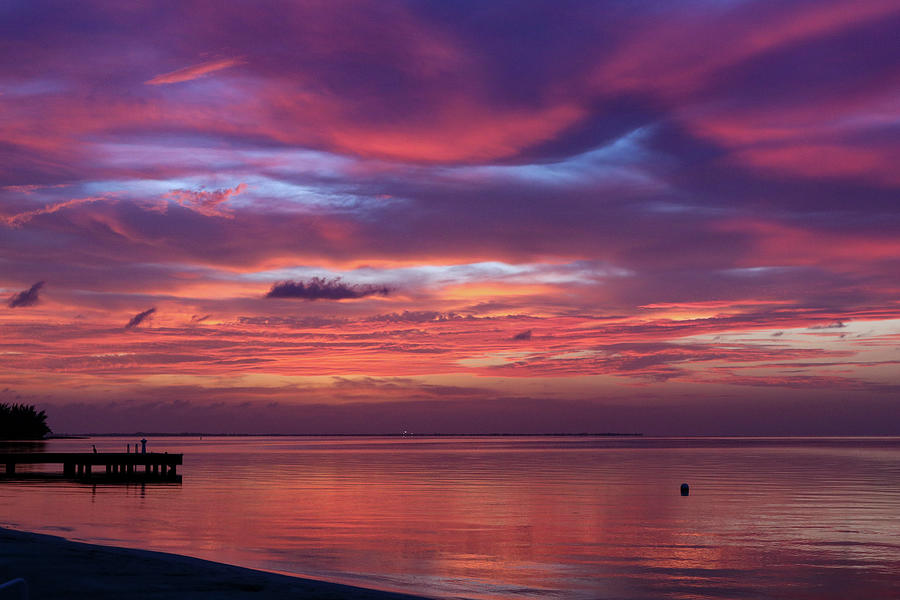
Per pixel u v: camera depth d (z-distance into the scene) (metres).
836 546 27.98
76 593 12.56
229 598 12.56
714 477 65.31
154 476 62.81
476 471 75.50
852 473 71.00
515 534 30.72
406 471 75.06
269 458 111.00
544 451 157.62
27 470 71.62
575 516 36.78
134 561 16.17
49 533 29.53
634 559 25.41
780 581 22.12
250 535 30.02
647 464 92.00
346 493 48.53
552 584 21.52
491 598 19.48
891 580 22.30
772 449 172.88
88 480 58.50
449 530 31.89
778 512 38.34
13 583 8.91
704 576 22.72
